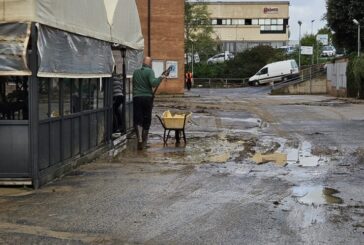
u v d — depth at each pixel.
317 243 6.19
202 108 28.72
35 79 8.68
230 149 13.58
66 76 9.86
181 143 14.64
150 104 13.77
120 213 7.41
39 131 8.90
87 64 11.14
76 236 6.43
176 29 41.72
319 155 12.67
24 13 8.36
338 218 7.19
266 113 25.36
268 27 102.62
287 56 68.69
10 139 8.79
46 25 8.83
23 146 8.80
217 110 27.31
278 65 60.19
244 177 9.95
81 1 10.52
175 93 42.31
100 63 12.19
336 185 9.28
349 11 46.50
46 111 9.24
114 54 14.99
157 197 8.34
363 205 7.89
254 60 66.50
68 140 10.34
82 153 11.19
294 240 6.29
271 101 35.75
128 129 16.34
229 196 8.45
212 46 72.25
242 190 8.88
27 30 8.41
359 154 12.80
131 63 16.30
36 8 8.45
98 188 8.92
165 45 41.72
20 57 8.42
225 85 61.91
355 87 39.53
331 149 13.62
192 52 69.31
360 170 10.73
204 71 66.25
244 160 11.89
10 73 8.50
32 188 8.83
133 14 16.09
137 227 6.79
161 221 7.05
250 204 7.95
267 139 15.70
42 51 8.73
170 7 41.47
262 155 12.64
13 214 7.32
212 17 102.06
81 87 11.16
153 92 13.98
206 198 8.30
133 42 16.14
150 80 13.67
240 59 66.88
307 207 7.77
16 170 8.83
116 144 13.94
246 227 6.80
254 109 27.95
